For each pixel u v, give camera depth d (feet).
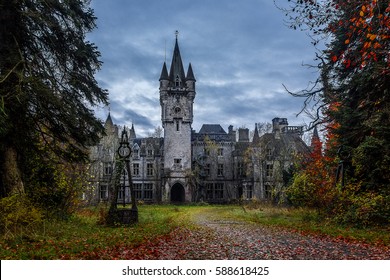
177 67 214.48
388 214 42.34
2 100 32.99
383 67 40.24
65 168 53.78
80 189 56.08
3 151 40.42
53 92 40.04
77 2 44.98
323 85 49.62
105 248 28.68
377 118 44.52
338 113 49.60
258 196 195.52
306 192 63.87
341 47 46.44
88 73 47.19
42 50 44.98
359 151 44.19
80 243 30.22
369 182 47.50
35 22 41.91
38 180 48.32
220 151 219.00
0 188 39.65
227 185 215.72
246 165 207.72
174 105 207.82
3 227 32.78
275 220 63.93
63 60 45.68
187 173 199.93
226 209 128.57
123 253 27.27
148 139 217.77
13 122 39.06
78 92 45.75
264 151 180.14
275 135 199.72
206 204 183.83
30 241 30.17
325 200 57.36
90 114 45.98
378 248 29.91
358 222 44.88
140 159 210.38
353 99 50.42
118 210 50.52
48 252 25.68
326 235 39.06
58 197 50.21
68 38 45.21
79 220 51.83
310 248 30.91
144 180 208.74
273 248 31.32
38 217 35.91
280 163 157.38
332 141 53.47
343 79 50.26
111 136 182.19
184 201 198.70
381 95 46.62
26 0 40.06
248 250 30.48
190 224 59.93
